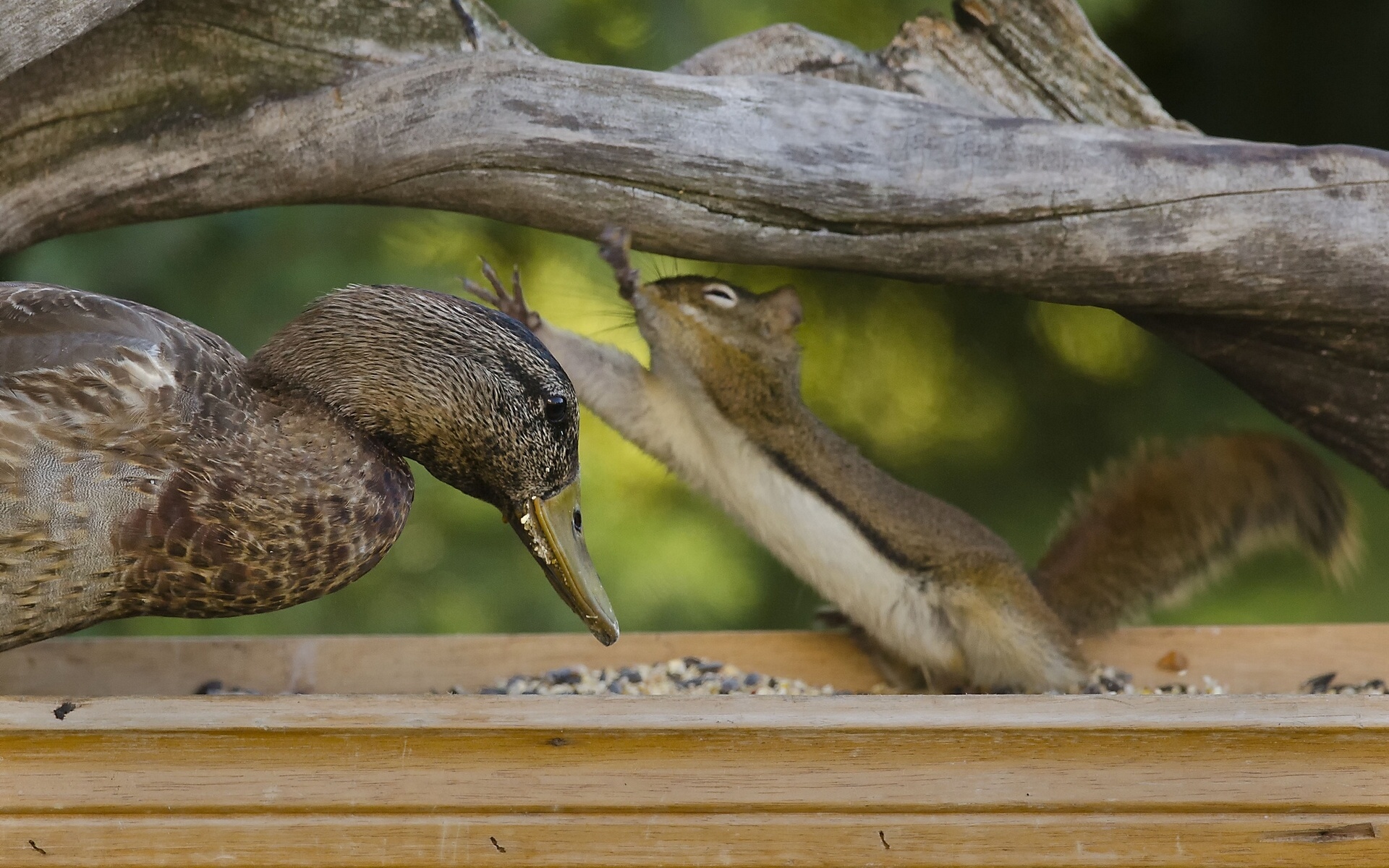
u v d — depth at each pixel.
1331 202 5.80
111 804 4.17
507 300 7.61
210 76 5.61
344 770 4.23
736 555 11.17
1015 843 4.27
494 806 4.24
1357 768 4.27
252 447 4.66
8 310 4.60
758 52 6.14
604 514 11.24
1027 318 12.23
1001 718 4.26
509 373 5.07
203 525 4.53
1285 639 7.10
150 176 5.65
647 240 5.89
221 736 4.20
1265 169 5.81
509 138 5.70
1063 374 12.18
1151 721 4.25
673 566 10.90
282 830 4.20
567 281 10.89
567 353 7.69
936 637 7.21
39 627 4.46
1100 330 12.17
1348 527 7.43
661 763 4.27
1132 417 11.85
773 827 4.27
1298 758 4.28
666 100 5.76
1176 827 4.28
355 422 5.02
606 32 9.95
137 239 9.02
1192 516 7.62
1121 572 7.67
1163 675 7.16
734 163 5.75
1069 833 4.28
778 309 7.97
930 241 5.82
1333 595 11.23
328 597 10.44
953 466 12.05
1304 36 11.28
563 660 7.07
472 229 10.69
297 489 4.69
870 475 7.70
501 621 10.39
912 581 7.24
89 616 4.55
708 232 5.84
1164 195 5.77
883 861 4.28
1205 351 6.29
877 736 4.28
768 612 11.02
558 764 4.26
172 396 4.51
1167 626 7.62
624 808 4.25
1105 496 7.73
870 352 12.43
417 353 5.02
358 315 5.04
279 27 5.61
